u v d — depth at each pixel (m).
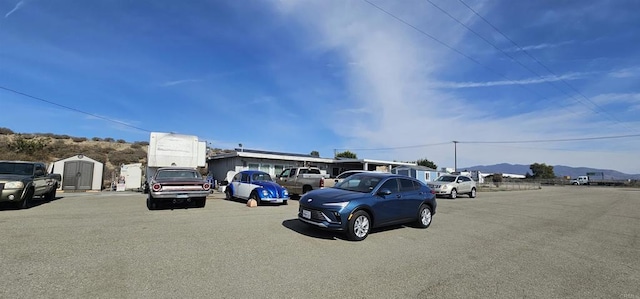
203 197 11.68
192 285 4.07
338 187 8.63
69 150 35.31
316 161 30.80
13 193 9.84
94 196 16.38
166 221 8.50
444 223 9.84
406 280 4.60
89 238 6.29
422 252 6.20
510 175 92.31
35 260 4.82
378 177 8.34
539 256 6.25
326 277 4.58
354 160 31.39
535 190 36.62
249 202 12.43
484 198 21.25
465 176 22.11
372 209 7.37
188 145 21.25
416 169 31.47
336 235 7.40
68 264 4.70
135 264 4.80
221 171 29.45
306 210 7.46
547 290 4.44
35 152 31.00
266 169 27.94
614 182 64.06
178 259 5.12
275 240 6.64
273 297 3.80
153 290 3.86
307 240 6.77
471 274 4.99
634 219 12.02
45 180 12.44
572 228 9.66
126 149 41.97
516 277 4.94
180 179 11.40
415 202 8.66
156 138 20.30
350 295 3.97
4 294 3.59
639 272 5.42
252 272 4.64
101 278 4.19
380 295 4.02
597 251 6.85
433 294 4.13
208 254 5.46
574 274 5.20
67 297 3.56
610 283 4.82
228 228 7.70
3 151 30.30
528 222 10.55
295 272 4.73
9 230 6.86
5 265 4.56
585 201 20.12
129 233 6.86
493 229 9.02
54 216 8.91
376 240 7.13
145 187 20.12
